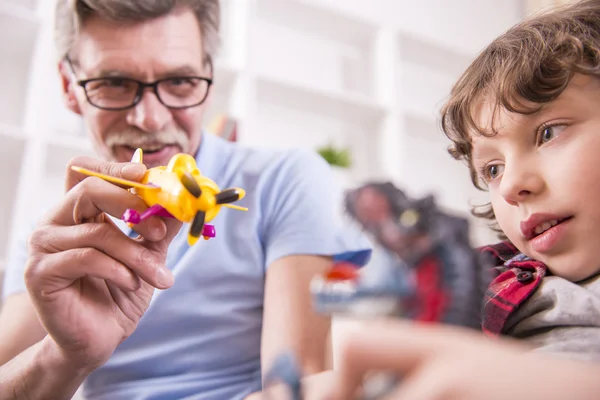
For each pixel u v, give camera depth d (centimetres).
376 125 200
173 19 73
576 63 40
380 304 19
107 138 75
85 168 46
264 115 189
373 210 21
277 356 28
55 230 45
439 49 218
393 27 203
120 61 71
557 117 39
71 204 45
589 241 38
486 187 50
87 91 74
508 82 43
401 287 19
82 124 158
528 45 45
